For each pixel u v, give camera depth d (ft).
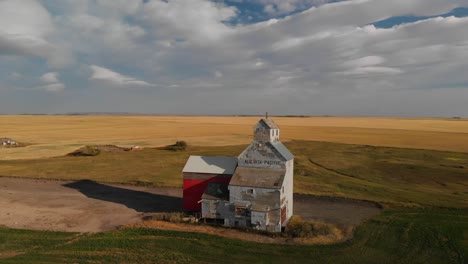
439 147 385.29
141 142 407.85
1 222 147.23
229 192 148.36
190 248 120.88
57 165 272.72
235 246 123.24
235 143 410.31
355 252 118.83
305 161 297.53
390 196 193.88
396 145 403.13
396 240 129.80
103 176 238.07
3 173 243.19
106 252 116.57
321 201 184.65
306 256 115.44
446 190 209.56
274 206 140.87
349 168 271.08
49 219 153.07
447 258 114.52
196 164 170.19
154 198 189.88
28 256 112.16
